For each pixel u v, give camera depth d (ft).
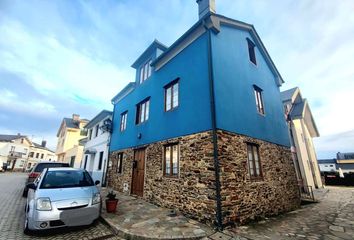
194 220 18.42
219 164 17.74
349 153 167.94
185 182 20.95
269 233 15.72
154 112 30.01
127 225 16.31
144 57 37.42
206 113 20.04
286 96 47.57
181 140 22.91
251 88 26.73
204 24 22.52
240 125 22.09
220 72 21.66
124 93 43.50
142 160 31.09
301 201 32.78
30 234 14.46
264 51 32.86
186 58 25.13
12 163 143.33
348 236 15.17
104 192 35.24
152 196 26.18
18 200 27.61
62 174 19.85
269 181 24.32
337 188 56.70
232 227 16.90
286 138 32.99
